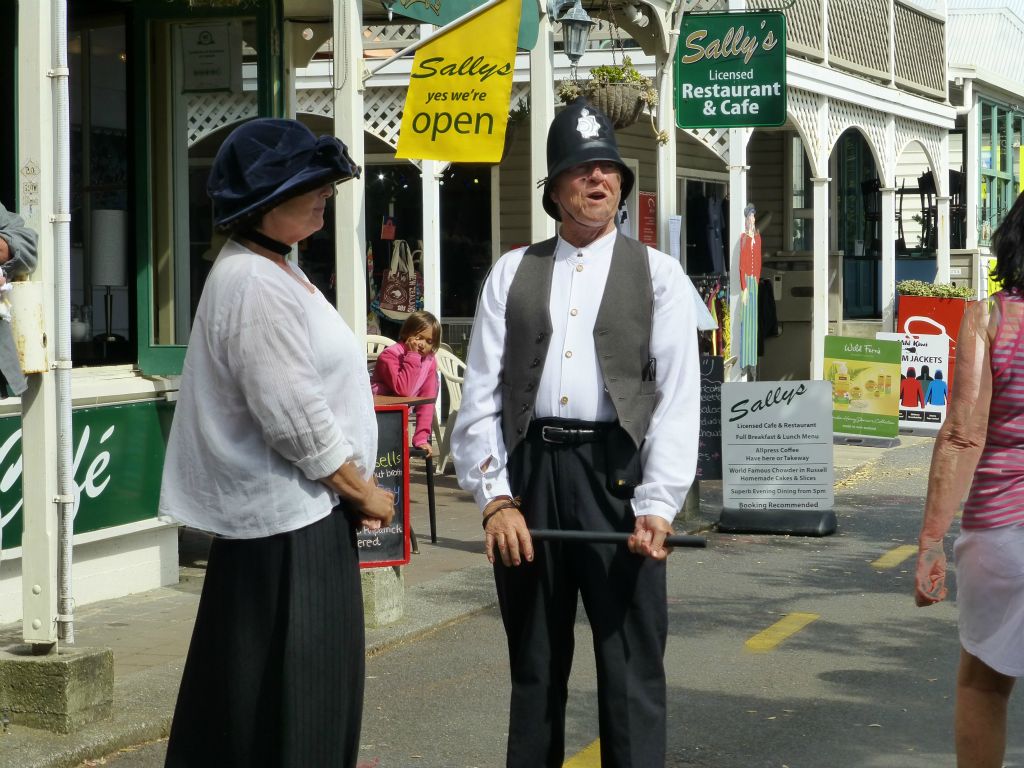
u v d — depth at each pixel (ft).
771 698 19.86
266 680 12.00
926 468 46.75
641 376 13.04
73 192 28.09
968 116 79.66
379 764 17.11
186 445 12.12
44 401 17.63
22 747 16.72
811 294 72.79
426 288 53.01
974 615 13.05
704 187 68.54
